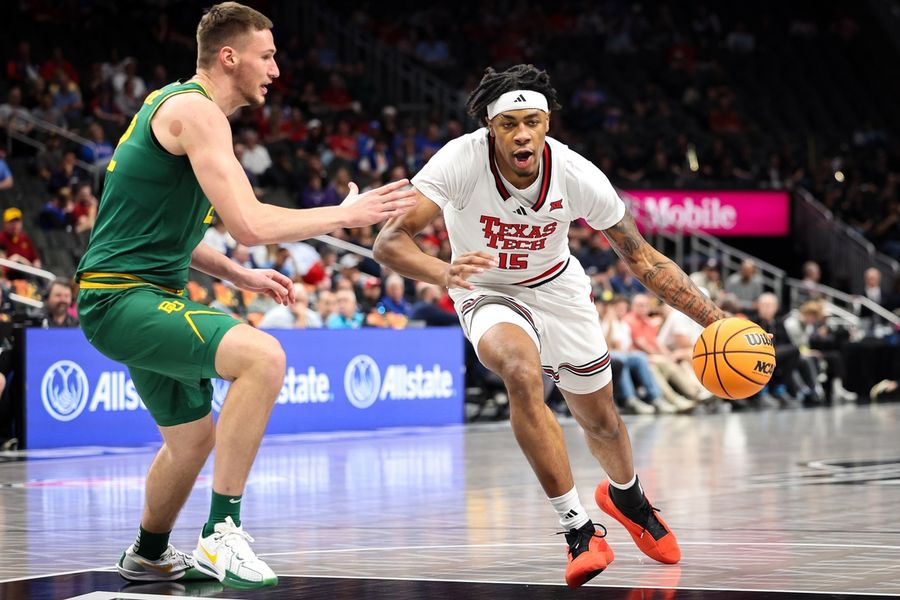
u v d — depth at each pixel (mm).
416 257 4816
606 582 4625
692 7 29016
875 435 12273
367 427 13094
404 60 24469
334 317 13562
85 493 7812
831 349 18594
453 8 26469
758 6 29562
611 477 5188
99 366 11148
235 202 4250
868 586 4473
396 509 6973
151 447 11070
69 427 10930
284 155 19000
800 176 25062
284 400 12312
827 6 30031
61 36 19938
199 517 6664
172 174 4410
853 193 25547
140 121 4445
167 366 4430
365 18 24984
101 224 4531
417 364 13602
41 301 12852
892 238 24828
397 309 14445
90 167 16484
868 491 7715
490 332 4816
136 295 4441
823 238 23656
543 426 4574
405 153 20922
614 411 5164
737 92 27422
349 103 21891
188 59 21188
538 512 6828
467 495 7637
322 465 9547
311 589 4488
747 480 8344
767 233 23172
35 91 17875
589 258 18391
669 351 16297
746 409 16688
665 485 8047
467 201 4984
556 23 27188
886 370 19578
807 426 13523
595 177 5023
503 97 4766
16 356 10680
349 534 5988
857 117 28625
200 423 4648
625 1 27984
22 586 4594
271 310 13078
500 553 5363
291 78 21625
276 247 14969
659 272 5184
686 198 22656
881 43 29109
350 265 16266
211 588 4566
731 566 4992
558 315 5148
